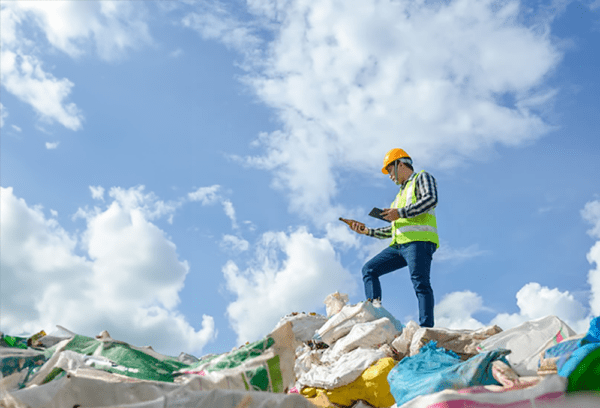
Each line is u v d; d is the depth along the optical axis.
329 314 6.10
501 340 3.56
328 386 3.80
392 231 5.52
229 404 2.04
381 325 4.64
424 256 5.22
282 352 2.74
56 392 2.26
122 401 2.33
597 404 1.96
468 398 2.17
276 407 2.05
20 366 2.75
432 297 5.19
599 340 2.58
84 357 2.83
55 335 3.46
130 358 2.86
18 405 2.17
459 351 3.78
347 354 4.17
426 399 2.28
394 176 5.71
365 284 5.73
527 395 2.08
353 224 5.95
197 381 2.50
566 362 2.23
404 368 3.13
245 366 2.66
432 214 5.39
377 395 3.68
